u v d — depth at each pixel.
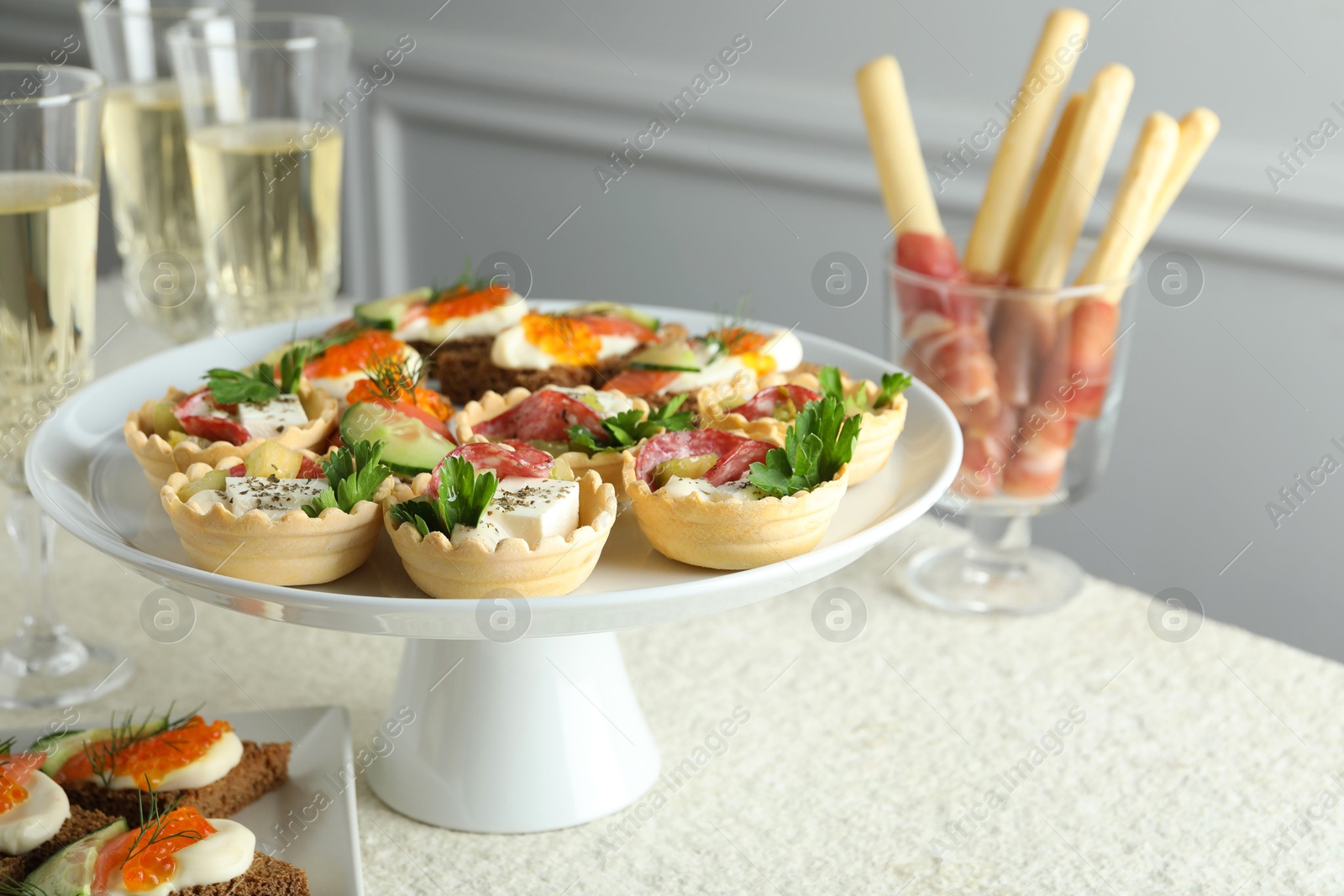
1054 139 1.24
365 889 0.83
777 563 0.80
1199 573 2.13
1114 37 1.90
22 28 3.18
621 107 2.34
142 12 1.42
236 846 0.78
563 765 0.90
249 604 0.73
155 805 0.81
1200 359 2.00
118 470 0.95
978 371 1.16
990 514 1.25
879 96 1.20
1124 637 1.17
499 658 0.89
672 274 2.45
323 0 2.64
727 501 0.80
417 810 0.91
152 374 1.06
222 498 0.83
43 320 0.99
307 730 0.95
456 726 0.90
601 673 0.93
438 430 0.96
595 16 2.31
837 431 0.86
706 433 0.91
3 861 0.78
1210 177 1.88
